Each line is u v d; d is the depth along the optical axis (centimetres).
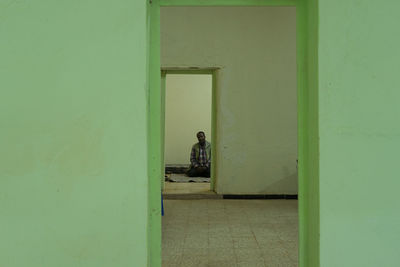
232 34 623
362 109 219
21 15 213
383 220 219
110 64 216
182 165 973
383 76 219
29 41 213
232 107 626
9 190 215
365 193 219
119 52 216
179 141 986
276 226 445
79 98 216
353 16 217
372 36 218
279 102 630
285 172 630
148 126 229
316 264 224
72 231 218
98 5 216
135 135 217
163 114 670
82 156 217
